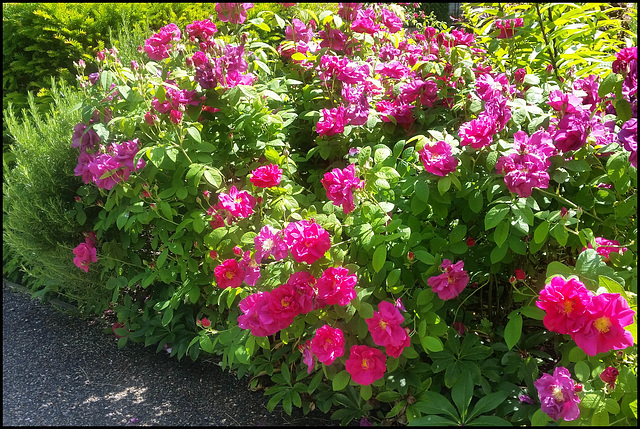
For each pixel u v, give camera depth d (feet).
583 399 5.65
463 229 6.93
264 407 8.02
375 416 7.59
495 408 6.74
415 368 6.98
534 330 8.24
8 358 9.70
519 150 6.12
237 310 8.39
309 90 9.19
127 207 8.30
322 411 7.88
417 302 6.53
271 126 8.70
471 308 8.71
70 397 8.47
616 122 6.99
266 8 15.11
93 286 10.79
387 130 8.34
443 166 6.43
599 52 8.64
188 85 8.38
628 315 5.21
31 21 15.94
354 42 9.68
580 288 5.35
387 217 6.74
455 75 7.84
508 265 8.09
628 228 7.02
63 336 10.47
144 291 10.61
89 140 9.20
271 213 7.66
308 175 9.81
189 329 9.52
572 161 6.47
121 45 13.23
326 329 6.30
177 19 16.43
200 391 8.48
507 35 9.36
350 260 7.02
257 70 10.22
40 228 10.55
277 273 7.17
